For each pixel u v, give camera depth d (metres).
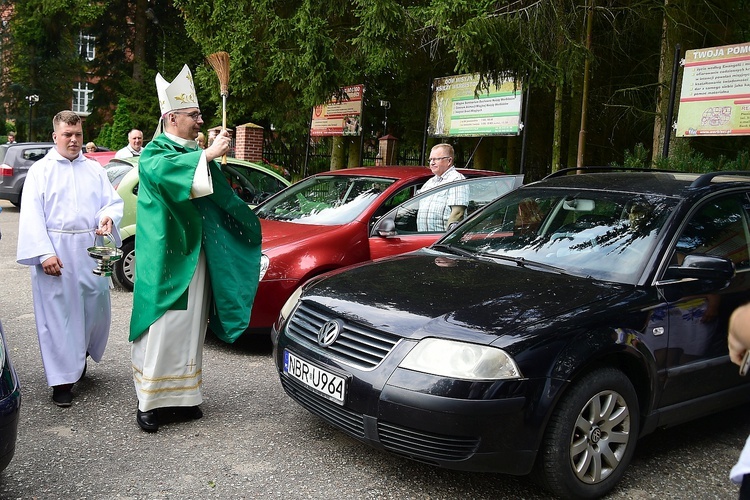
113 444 3.91
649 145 15.59
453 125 12.18
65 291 4.43
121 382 4.97
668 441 4.33
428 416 3.11
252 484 3.48
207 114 22.33
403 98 16.17
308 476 3.59
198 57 26.64
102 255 4.31
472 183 6.36
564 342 3.24
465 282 3.79
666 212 4.02
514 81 10.05
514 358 3.13
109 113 30.22
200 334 4.20
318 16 12.23
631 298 3.57
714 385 3.94
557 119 12.02
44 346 4.41
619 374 3.45
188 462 3.71
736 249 4.15
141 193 4.09
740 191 4.38
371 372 3.30
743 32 13.09
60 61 35.47
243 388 4.91
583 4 11.61
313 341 3.70
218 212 4.20
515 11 9.67
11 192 16.34
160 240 4.00
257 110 16.23
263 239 5.89
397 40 11.58
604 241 4.04
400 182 6.46
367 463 3.76
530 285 3.70
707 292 3.87
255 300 5.48
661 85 10.95
